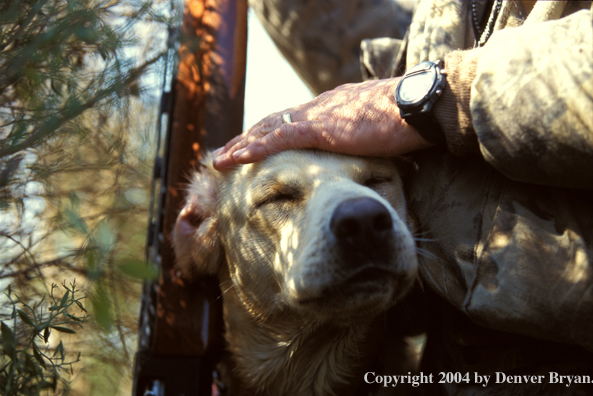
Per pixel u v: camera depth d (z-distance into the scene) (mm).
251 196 1661
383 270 1320
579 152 1089
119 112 1456
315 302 1384
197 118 1906
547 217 1214
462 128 1309
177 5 1570
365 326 1760
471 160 1414
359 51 2807
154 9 1458
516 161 1173
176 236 1826
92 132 1474
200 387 1759
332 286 1326
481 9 1754
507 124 1165
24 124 1157
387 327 1816
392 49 2240
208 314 1829
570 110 1081
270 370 1853
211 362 1849
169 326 1773
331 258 1315
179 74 1913
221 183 1859
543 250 1185
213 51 1917
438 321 1678
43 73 1172
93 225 1495
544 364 1326
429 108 1348
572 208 1204
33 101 1169
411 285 1416
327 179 1511
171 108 1936
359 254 1304
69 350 1601
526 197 1253
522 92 1149
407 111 1382
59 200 1425
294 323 1751
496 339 1398
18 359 1107
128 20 1386
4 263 1318
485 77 1226
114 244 1224
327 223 1330
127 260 1018
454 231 1378
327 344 1788
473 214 1354
